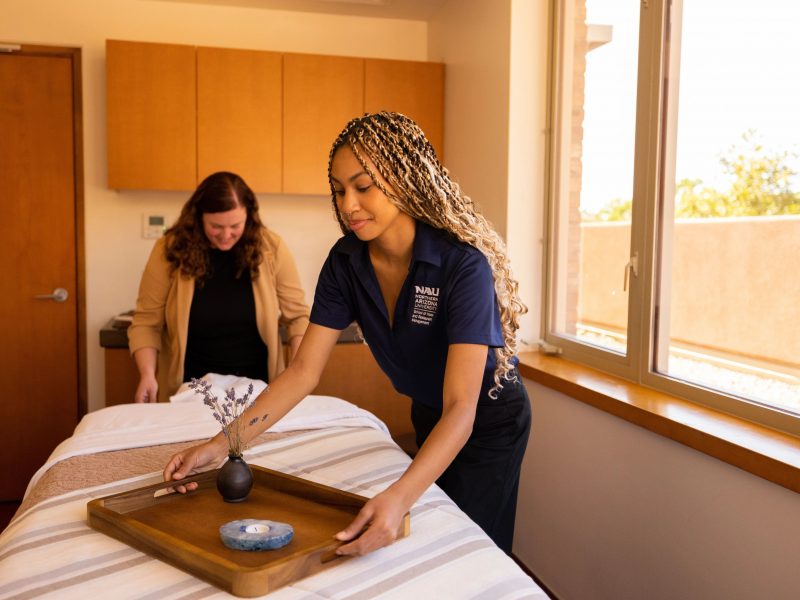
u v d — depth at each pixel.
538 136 2.94
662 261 2.25
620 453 2.19
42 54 3.52
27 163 3.54
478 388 1.29
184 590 0.95
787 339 1.73
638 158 2.33
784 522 1.56
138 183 3.34
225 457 1.44
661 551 2.00
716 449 1.71
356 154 1.29
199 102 3.36
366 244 1.50
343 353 3.34
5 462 3.62
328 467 1.44
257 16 3.68
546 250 2.96
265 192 3.47
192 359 2.52
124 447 1.56
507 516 1.80
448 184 1.40
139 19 3.57
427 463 1.15
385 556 1.05
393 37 3.86
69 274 3.61
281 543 1.05
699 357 2.08
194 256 2.38
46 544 1.08
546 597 0.97
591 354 2.65
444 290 1.38
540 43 2.91
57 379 3.63
